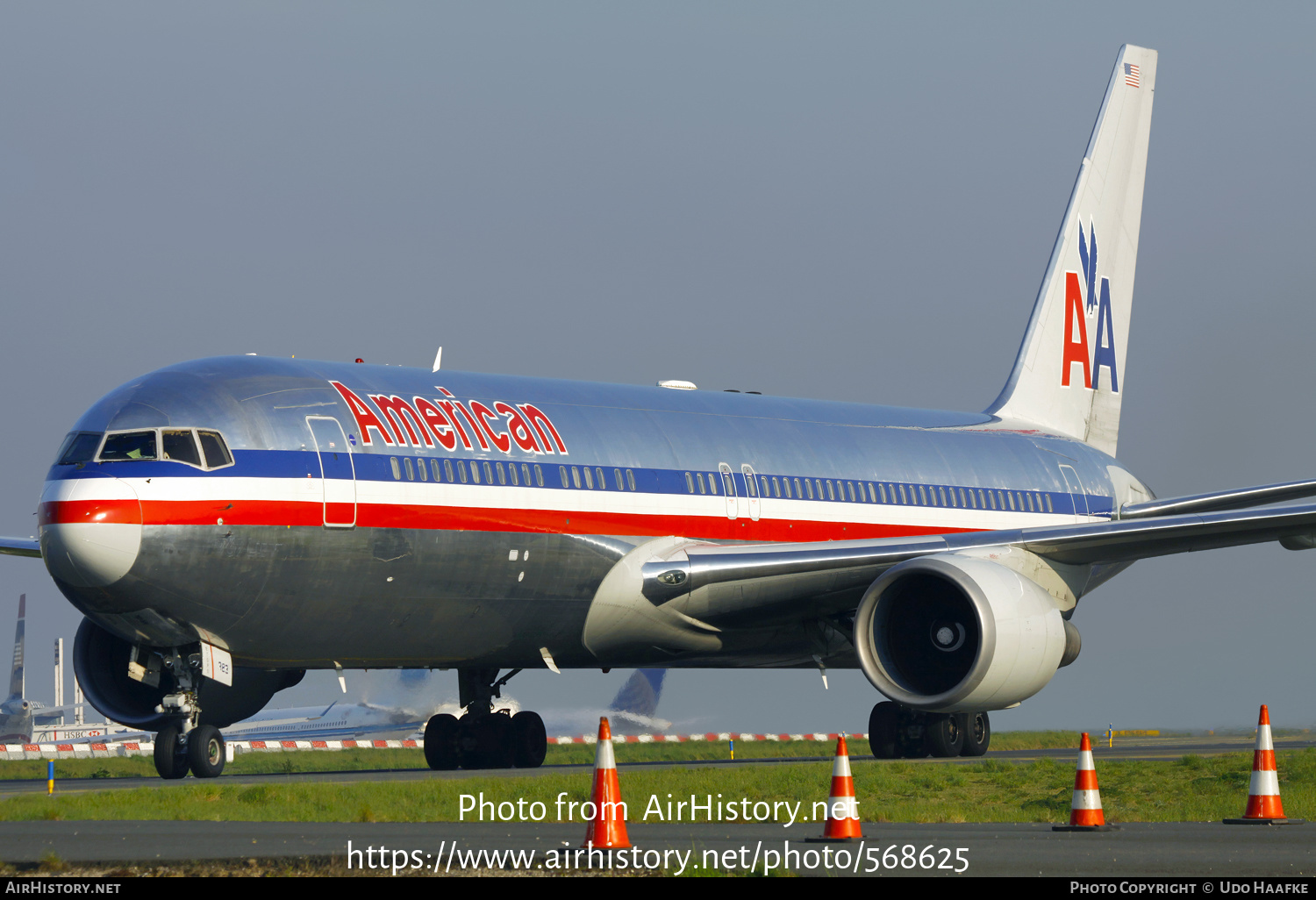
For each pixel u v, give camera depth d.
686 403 98.56
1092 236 130.00
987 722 105.75
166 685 83.88
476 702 93.88
